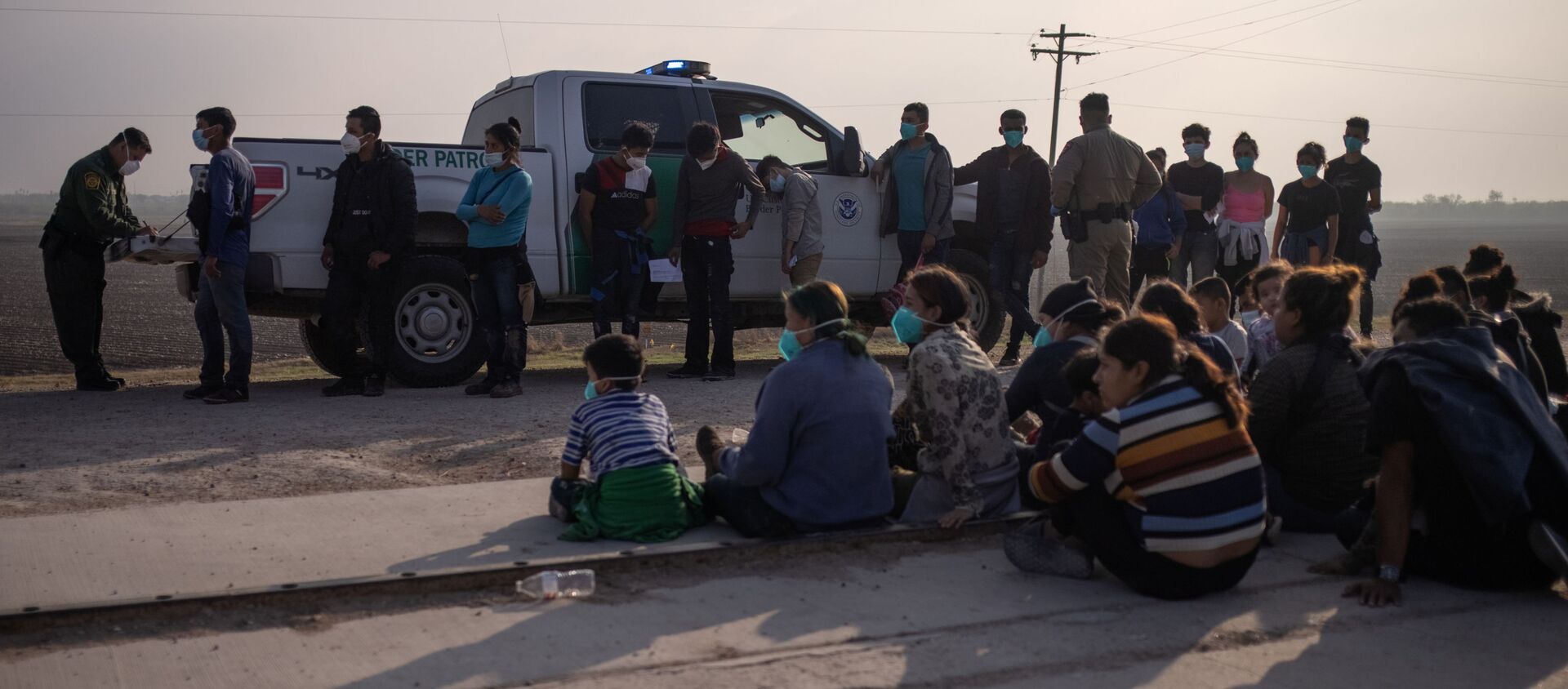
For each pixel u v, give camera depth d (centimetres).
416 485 571
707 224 875
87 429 676
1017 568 445
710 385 877
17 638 355
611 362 483
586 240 865
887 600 407
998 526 493
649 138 834
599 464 475
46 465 585
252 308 861
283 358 1792
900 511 507
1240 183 1102
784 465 460
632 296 846
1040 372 507
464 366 855
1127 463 402
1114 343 406
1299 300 491
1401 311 440
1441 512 421
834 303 475
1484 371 410
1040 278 3356
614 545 456
